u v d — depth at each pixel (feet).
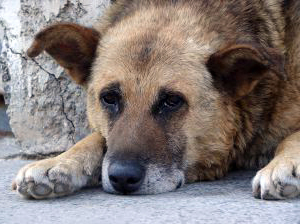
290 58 20.59
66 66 20.94
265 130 20.54
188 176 19.40
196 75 18.90
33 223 15.24
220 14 20.21
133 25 19.94
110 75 18.95
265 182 16.90
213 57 18.93
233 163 21.08
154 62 18.65
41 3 25.03
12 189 18.97
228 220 14.93
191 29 19.57
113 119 19.15
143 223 14.84
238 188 18.75
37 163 18.02
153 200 16.99
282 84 20.22
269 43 20.43
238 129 20.03
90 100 20.53
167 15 20.07
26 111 25.88
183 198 17.22
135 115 18.19
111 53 19.40
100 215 15.65
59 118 25.52
